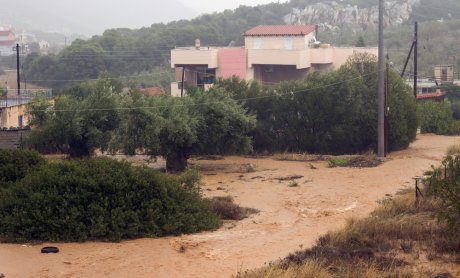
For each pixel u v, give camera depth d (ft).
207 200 81.15
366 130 154.92
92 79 277.03
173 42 322.75
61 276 53.62
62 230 66.80
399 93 156.35
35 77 289.53
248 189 103.91
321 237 63.16
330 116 154.81
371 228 64.08
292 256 55.77
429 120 204.03
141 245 64.95
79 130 138.92
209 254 60.70
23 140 142.00
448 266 52.70
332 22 444.96
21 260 58.70
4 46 552.41
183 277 53.21
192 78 219.20
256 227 74.74
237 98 159.63
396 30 394.11
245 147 134.82
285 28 225.76
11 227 66.80
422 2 448.65
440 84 253.85
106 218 67.92
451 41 339.57
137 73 300.40
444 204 65.46
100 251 62.34
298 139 159.53
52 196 68.59
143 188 71.72
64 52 296.71
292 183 108.06
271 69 214.90
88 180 69.97
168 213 71.51
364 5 464.65
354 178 113.50
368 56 164.55
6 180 82.48
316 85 155.02
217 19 405.18
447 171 68.23
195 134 127.34
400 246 58.80
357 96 153.48
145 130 125.08
